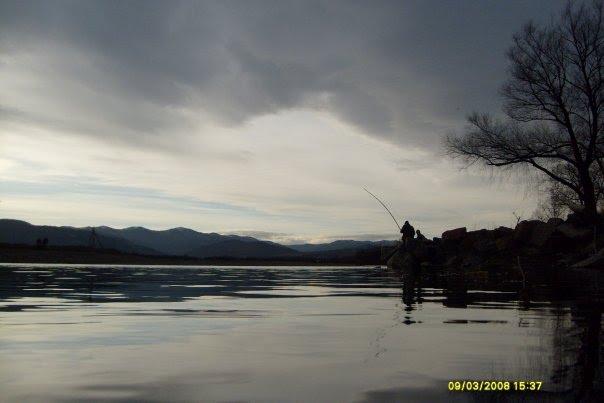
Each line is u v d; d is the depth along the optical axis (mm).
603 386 2523
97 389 2453
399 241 22641
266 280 12898
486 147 24609
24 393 2385
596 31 22312
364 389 2463
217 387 2494
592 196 22766
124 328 4277
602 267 15266
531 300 6855
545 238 19141
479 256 19125
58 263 25984
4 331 4094
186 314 5266
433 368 2867
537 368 2850
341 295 7996
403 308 5957
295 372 2779
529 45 23516
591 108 22656
